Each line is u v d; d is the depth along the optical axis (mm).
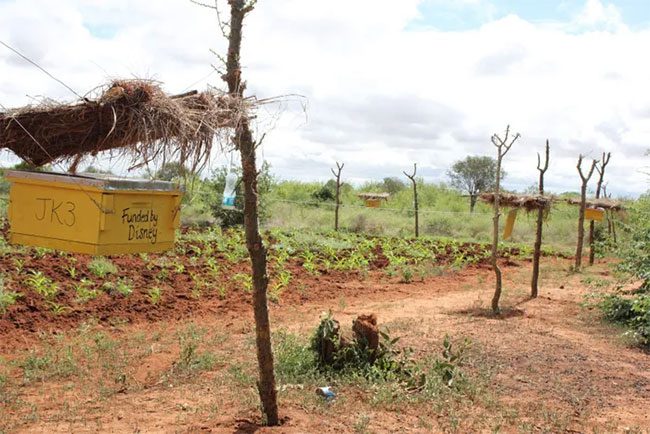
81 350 9195
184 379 8109
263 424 6516
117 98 4918
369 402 7398
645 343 10734
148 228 5383
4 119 4883
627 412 7695
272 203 28500
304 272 16469
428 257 20281
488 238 28422
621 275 14055
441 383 8055
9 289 11211
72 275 12781
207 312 11906
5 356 8781
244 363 8688
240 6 5805
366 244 21734
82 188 5051
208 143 5305
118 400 7297
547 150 14359
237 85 5812
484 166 41781
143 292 12672
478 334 10766
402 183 41125
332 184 36219
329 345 8461
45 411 6898
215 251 18188
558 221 30062
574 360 9594
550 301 13914
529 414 7438
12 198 5273
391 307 13016
